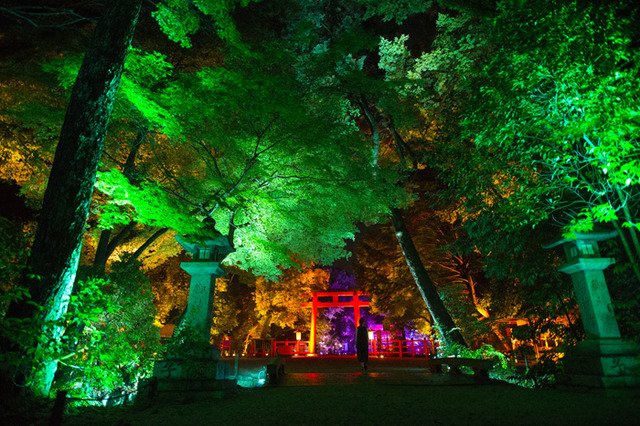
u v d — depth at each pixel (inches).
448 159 384.5
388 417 199.2
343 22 682.2
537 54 251.1
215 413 214.1
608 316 259.8
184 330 267.3
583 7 251.8
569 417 191.8
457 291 747.4
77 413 217.3
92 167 262.2
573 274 279.7
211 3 366.9
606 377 244.1
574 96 242.1
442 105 674.8
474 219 384.8
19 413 198.4
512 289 642.2
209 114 399.9
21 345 206.5
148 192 333.1
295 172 493.4
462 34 610.9
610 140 227.6
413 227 995.3
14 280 271.0
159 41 531.8
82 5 436.1
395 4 591.8
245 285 1529.3
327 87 479.5
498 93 279.6
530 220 294.4
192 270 294.4
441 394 277.1
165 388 252.1
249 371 536.4
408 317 1087.6
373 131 670.5
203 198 456.4
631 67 255.9
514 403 233.5
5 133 483.2
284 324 1338.6
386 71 681.0
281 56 416.8
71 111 262.8
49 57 447.2
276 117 413.4
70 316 246.5
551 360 336.8
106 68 268.2
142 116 414.6
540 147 266.4
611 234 267.7
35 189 493.0
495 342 814.5
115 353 281.4
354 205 532.1
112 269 399.5
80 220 255.1
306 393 288.8
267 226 546.3
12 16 399.2
